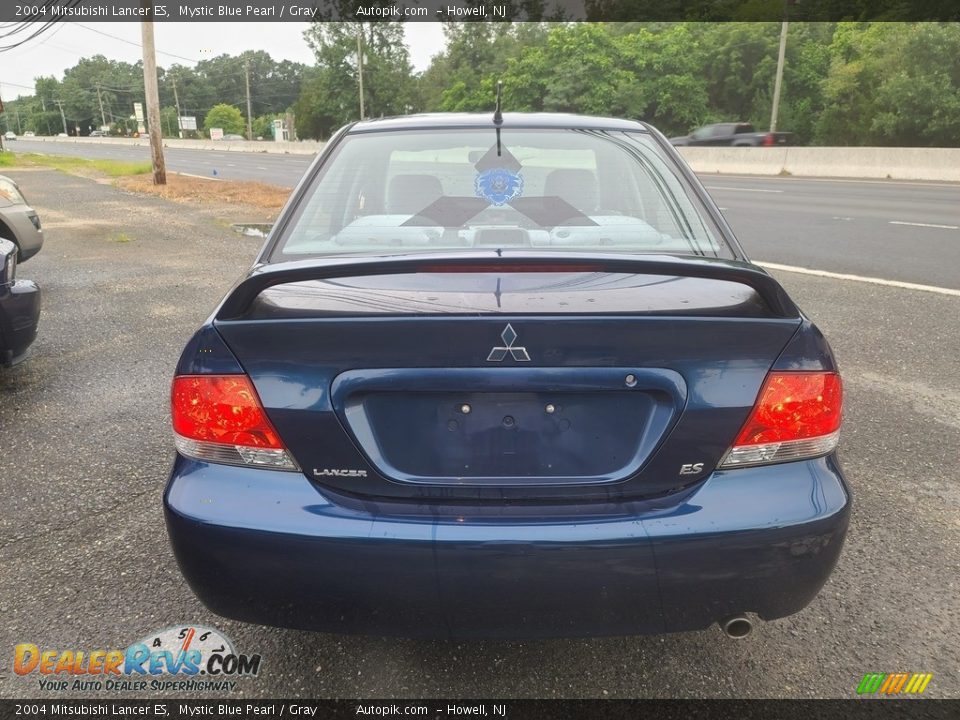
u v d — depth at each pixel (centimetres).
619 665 225
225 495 182
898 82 4250
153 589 264
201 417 183
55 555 285
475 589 176
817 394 181
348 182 262
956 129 4194
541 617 179
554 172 265
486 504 181
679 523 176
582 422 180
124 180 2414
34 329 467
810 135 5306
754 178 2552
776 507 179
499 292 185
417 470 182
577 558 174
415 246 238
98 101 15200
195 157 4978
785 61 5391
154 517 315
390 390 177
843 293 709
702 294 190
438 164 265
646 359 176
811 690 214
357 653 232
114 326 630
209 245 1082
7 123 18088
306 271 179
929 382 470
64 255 995
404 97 7394
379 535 175
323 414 178
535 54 5788
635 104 5403
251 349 179
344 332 175
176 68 14488
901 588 261
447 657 229
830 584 263
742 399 179
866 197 1764
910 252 948
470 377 175
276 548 177
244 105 14688
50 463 366
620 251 212
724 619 184
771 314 182
